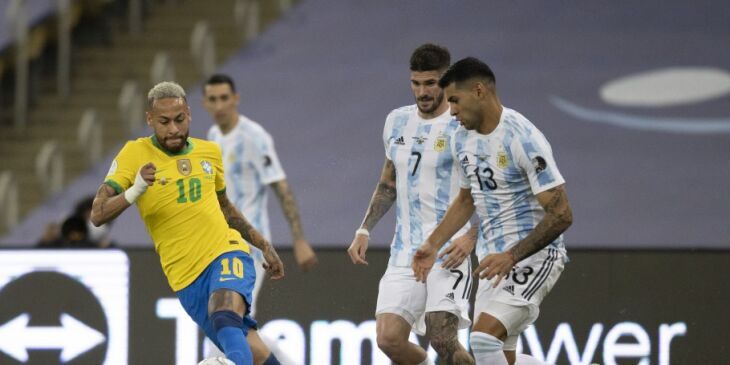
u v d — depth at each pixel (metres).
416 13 66.31
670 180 56.59
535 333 27.86
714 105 60.00
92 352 28.27
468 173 22.77
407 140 24.66
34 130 56.88
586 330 27.80
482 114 22.17
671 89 60.72
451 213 23.30
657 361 27.77
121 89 59.31
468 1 67.00
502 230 22.77
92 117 52.88
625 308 27.84
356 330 28.25
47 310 28.34
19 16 56.72
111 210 20.98
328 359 28.30
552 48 63.19
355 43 64.31
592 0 66.19
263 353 23.00
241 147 30.38
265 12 67.00
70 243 30.84
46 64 60.41
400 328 24.38
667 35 63.62
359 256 25.20
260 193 30.64
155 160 21.98
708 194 56.06
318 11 66.81
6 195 52.22
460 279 24.14
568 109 59.75
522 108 59.75
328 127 59.19
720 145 58.28
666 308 27.84
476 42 63.75
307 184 55.69
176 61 61.12
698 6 65.25
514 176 22.38
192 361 28.09
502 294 22.86
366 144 58.25
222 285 21.84
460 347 23.77
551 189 21.73
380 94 61.06
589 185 56.34
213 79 30.31
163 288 28.27
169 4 65.19
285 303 28.48
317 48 64.06
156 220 22.11
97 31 62.59
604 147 58.19
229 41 63.94
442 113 24.53
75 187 54.03
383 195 25.48
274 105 60.38
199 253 22.12
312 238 52.59
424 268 23.08
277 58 63.22
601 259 27.89
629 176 56.81
